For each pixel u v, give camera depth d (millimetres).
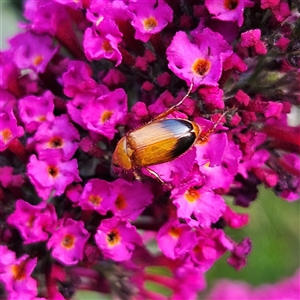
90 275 107
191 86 84
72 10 101
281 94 93
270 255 206
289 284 151
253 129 95
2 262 92
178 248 93
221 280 173
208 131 85
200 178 86
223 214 101
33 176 91
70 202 96
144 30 89
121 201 93
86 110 92
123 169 87
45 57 104
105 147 98
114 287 109
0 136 96
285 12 86
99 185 91
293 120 110
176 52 86
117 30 90
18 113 102
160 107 88
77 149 98
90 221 96
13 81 105
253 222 204
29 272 93
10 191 99
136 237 93
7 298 100
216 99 84
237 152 88
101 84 96
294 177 99
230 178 88
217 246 99
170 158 82
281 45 87
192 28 93
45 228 92
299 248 211
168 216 94
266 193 206
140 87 98
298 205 208
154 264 110
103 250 91
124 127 91
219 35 86
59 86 105
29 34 107
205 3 88
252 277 202
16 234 98
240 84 95
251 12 89
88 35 92
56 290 98
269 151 100
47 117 95
